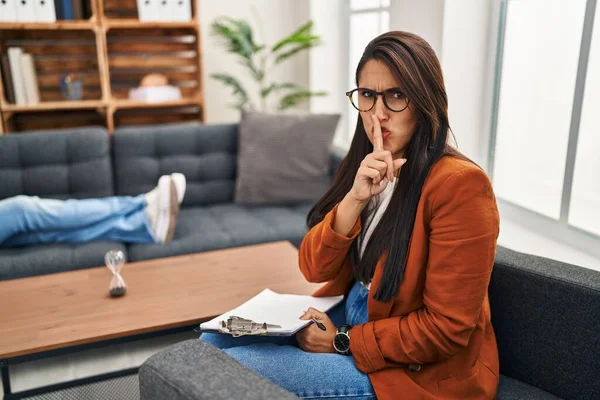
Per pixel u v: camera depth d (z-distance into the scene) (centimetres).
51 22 337
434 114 117
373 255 127
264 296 157
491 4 219
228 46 370
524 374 138
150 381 98
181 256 223
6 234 245
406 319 122
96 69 382
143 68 392
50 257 237
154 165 300
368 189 124
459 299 113
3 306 181
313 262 140
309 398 119
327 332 133
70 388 197
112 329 164
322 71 396
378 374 122
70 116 387
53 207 252
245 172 304
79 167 285
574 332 128
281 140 303
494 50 221
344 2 381
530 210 218
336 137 405
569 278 129
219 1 402
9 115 353
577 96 188
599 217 187
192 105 410
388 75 116
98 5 347
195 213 298
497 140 234
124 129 301
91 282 199
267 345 131
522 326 137
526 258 141
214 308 177
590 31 181
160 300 183
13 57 343
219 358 101
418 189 120
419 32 237
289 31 423
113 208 259
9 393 181
